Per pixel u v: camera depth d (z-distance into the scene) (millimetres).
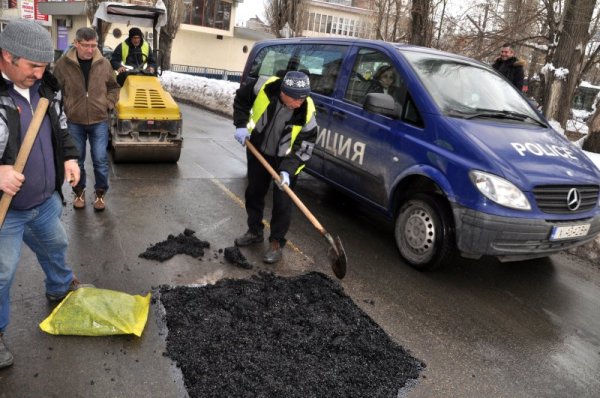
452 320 3545
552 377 3043
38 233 2768
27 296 3186
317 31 43844
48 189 2600
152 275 3650
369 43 5184
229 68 35562
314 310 3361
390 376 2809
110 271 3629
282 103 3848
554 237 3820
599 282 4516
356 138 4887
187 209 5121
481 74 5039
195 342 2863
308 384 2625
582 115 19812
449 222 3980
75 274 3518
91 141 4676
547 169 3896
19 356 2627
